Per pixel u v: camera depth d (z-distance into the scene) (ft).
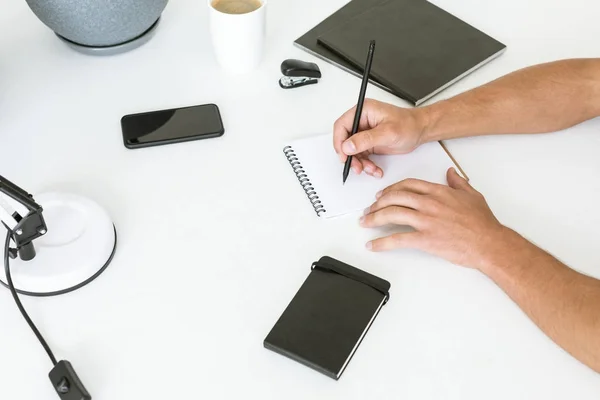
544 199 3.12
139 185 3.02
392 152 3.25
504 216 3.03
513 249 2.78
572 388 2.48
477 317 2.66
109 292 2.63
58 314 2.55
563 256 2.90
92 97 3.41
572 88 3.44
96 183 3.01
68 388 2.30
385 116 3.19
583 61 3.54
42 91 3.41
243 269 2.74
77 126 3.26
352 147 3.04
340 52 3.69
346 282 2.70
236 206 2.97
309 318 2.57
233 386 2.40
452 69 3.67
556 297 2.63
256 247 2.83
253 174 3.12
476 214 2.88
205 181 3.07
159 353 2.47
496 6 4.19
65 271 2.60
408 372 2.48
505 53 3.87
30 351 2.45
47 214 2.78
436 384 2.45
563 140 3.43
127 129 3.23
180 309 2.60
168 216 2.91
